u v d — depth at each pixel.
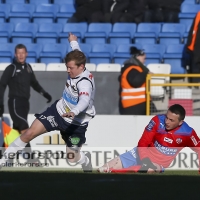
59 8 55.53
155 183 19.86
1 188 18.55
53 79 38.06
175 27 51.03
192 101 37.19
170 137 25.91
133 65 37.28
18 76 33.88
